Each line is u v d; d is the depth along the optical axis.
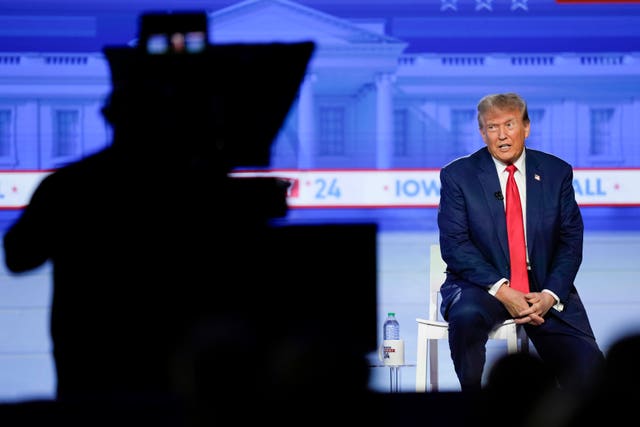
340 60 16.94
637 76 17.06
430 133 17.12
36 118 16.94
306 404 3.55
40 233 6.81
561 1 16.97
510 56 17.06
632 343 3.56
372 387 3.61
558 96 17.09
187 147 7.04
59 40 16.88
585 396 3.51
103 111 7.04
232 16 16.78
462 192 9.38
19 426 5.34
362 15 16.92
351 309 13.27
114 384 6.87
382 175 16.97
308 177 16.89
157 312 6.93
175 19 7.09
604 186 17.09
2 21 16.80
